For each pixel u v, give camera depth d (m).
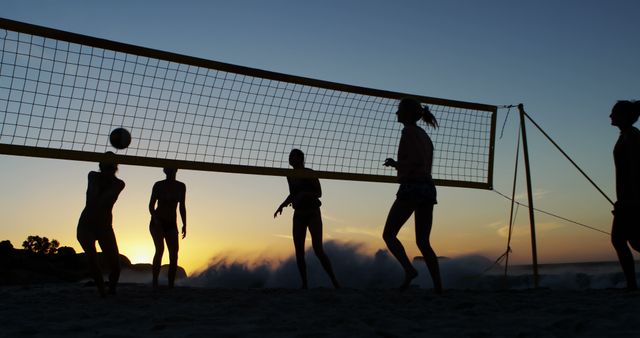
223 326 2.82
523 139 6.49
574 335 2.38
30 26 4.52
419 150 4.09
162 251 5.60
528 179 6.39
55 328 2.88
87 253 4.51
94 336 2.61
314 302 3.83
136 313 3.45
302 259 5.61
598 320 2.71
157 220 5.61
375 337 2.42
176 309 3.62
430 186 4.11
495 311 3.28
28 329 2.81
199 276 16.02
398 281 14.09
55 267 16.00
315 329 2.66
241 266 15.62
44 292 5.55
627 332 2.39
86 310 3.68
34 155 4.52
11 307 3.97
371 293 4.43
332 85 5.82
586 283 17.48
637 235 4.16
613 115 4.25
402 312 3.24
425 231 4.20
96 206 4.57
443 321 2.90
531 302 3.70
